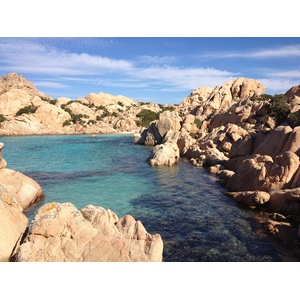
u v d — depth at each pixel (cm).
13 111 10719
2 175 2062
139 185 2752
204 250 1405
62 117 11162
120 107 16388
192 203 2170
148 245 1117
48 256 926
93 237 982
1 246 1007
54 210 1038
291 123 4572
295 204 1797
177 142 5616
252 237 1555
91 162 4131
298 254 1338
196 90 12194
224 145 4294
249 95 8381
